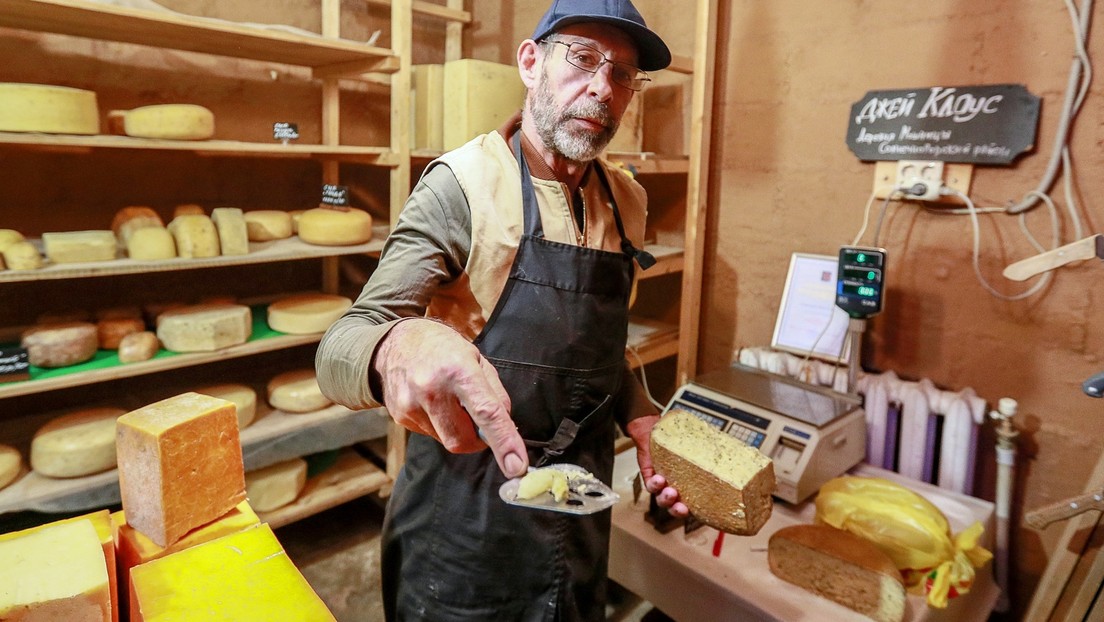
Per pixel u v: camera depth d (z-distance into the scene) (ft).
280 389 6.98
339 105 8.75
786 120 7.15
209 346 6.18
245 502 2.91
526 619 3.87
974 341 6.10
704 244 8.10
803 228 7.16
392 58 6.70
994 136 5.69
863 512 4.75
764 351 7.00
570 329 3.60
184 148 5.67
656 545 5.00
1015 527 6.04
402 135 6.91
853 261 5.90
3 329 6.52
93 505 5.60
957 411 5.80
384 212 9.43
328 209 7.16
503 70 7.27
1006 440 5.72
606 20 3.28
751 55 7.36
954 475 5.86
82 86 6.72
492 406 2.12
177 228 6.03
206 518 2.71
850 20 6.53
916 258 6.37
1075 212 5.44
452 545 3.78
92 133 5.48
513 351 3.53
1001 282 5.89
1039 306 5.69
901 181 6.27
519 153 3.67
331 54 6.82
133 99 7.06
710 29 7.11
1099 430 5.50
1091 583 4.31
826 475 5.42
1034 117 5.49
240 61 7.75
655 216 8.84
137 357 5.86
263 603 2.18
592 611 4.21
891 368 6.63
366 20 8.81
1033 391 5.81
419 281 3.23
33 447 5.61
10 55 6.27
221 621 2.08
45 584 2.04
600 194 4.11
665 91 8.39
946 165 6.05
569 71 3.42
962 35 5.86
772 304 7.54
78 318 6.27
